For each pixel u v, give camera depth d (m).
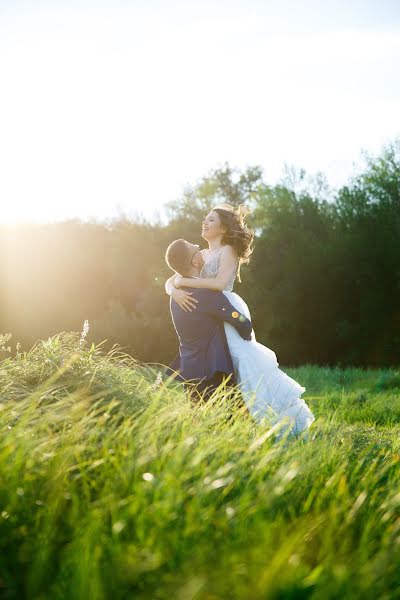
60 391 3.88
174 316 5.50
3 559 2.19
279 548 2.32
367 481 3.26
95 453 2.96
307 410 5.22
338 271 23.47
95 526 2.20
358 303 23.73
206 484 2.66
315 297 24.05
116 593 1.98
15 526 2.37
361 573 2.13
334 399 9.09
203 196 35.16
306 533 2.53
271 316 24.41
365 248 22.98
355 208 24.94
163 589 2.01
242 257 5.62
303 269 23.89
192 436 3.22
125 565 2.06
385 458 4.13
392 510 2.80
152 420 3.38
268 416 4.47
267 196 26.88
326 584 2.07
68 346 4.40
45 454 2.74
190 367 5.37
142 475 2.69
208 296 5.32
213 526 2.43
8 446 2.70
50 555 2.21
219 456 3.08
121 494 2.56
